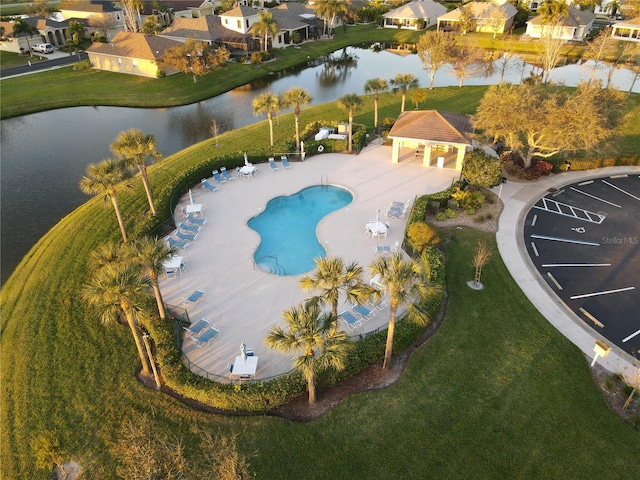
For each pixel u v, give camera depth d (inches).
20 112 2234.3
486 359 792.9
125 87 2487.7
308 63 3166.8
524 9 3769.7
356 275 716.7
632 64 2610.7
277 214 1266.0
